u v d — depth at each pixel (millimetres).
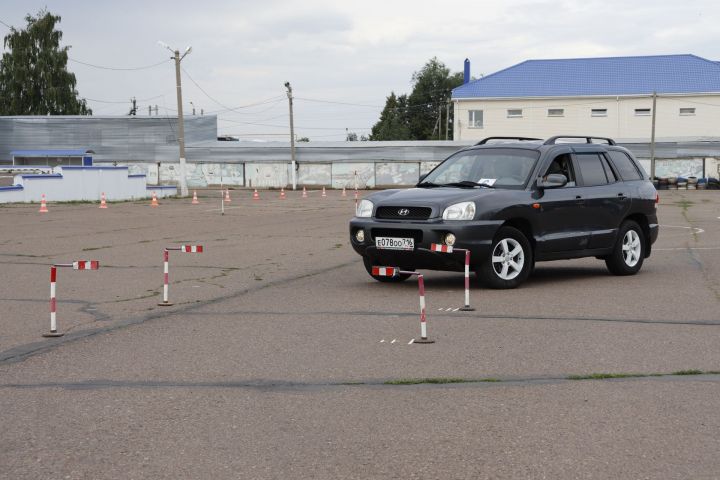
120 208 36688
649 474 4555
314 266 14625
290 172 75500
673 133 74438
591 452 4895
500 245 11375
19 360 7355
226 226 25438
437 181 12438
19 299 10906
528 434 5230
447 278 12914
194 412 5750
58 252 17344
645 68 77062
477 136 77812
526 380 6551
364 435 5234
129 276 13305
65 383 6555
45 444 5094
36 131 78938
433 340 8008
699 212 33812
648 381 6504
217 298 10906
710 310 9719
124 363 7215
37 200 41031
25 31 88188
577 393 6172
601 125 75625
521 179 11930
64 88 88375
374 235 11500
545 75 78062
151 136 78375
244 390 6312
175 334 8469
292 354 7500
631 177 13484
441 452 4910
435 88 129625
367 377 6664
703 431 5281
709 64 76438
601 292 11219
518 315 9414
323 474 4574
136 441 5141
